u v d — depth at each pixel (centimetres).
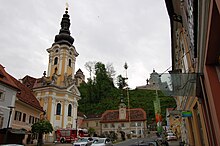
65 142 4031
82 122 7100
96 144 2328
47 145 3444
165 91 983
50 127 3344
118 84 9481
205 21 490
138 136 5991
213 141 827
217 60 633
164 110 6512
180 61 1803
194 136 1527
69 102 5194
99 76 8975
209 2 414
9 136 2534
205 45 580
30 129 3544
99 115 7325
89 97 8438
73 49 5725
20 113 3188
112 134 5131
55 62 5525
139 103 7731
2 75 2797
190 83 893
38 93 4978
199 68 800
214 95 625
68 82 5328
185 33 1257
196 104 1200
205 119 924
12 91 2853
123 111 6731
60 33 5909
